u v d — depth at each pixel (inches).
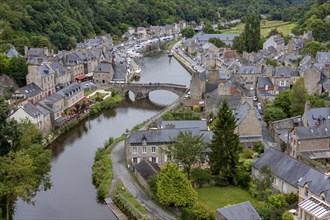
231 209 2930.6
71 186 4082.2
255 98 6422.2
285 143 4525.1
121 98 7347.4
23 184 3225.9
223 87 5753.0
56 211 3629.4
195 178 3870.6
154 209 3526.1
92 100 6865.2
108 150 4714.6
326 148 4357.8
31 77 6609.3
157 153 4347.9
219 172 3939.5
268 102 5920.3
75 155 4852.4
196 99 6323.8
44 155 3641.7
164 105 7096.5
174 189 3415.4
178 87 7308.1
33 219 3518.7
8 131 3467.0
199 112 5940.0
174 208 3474.4
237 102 5684.1
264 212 3186.5
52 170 4434.1
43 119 5236.2
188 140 3887.8
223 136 3878.0
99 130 5728.3
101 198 3833.7
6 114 3563.0
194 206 3314.5
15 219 3513.8
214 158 3934.5
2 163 3238.2
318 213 3026.6
